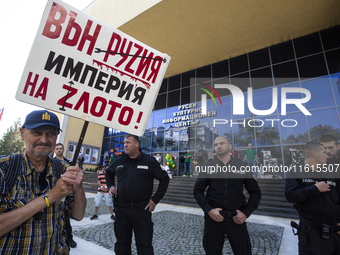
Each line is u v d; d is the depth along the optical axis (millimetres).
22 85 1145
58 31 1257
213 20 9414
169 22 9594
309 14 8961
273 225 4609
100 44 1383
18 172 1049
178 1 8438
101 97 1354
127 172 2285
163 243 3309
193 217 5359
